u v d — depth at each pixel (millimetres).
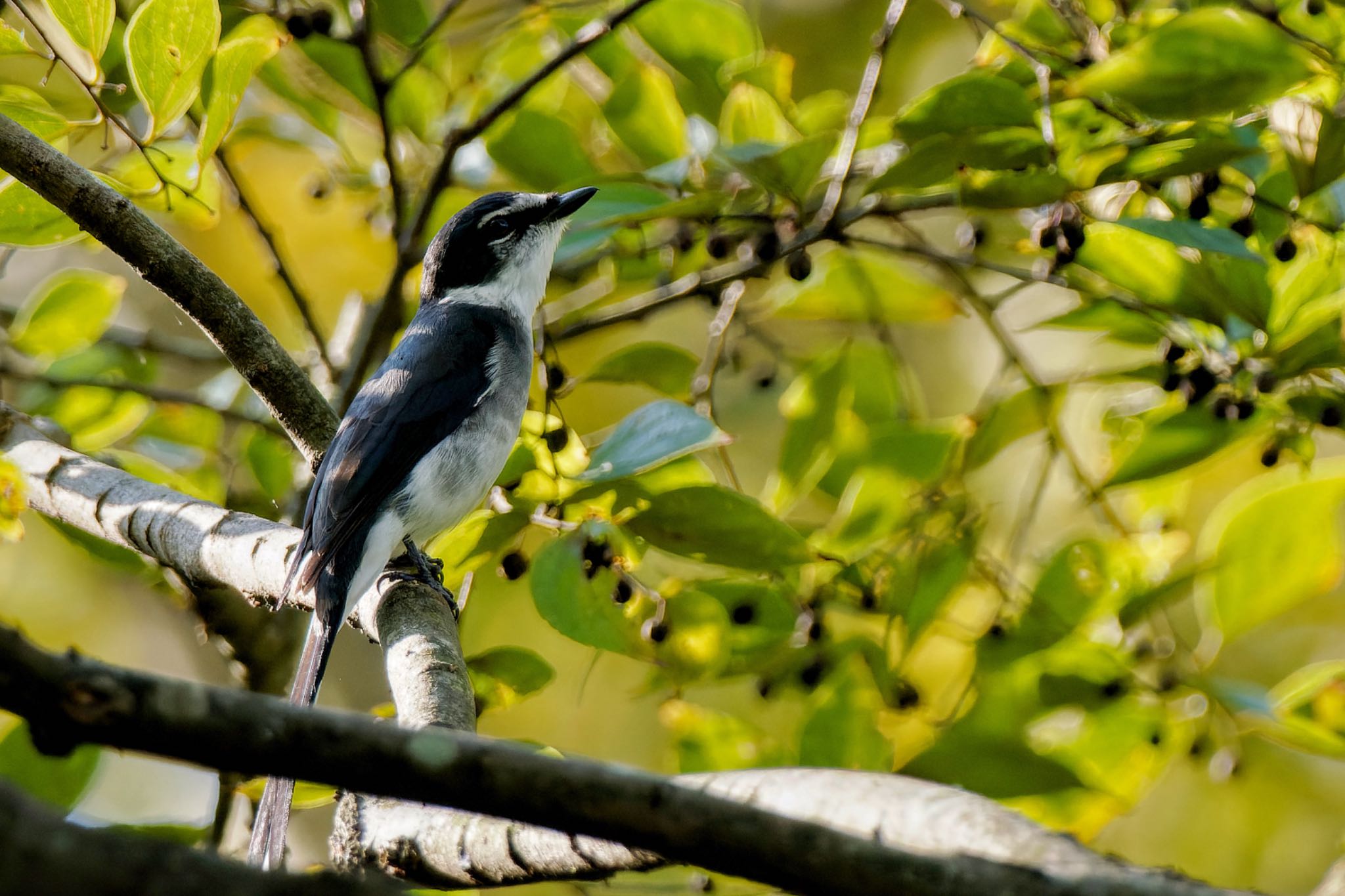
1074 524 13031
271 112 11969
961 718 8875
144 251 7785
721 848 3578
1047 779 8555
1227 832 13078
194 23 7426
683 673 8266
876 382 10594
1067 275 9242
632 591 7898
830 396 10016
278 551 7914
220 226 14820
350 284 14945
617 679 13742
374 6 10602
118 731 3430
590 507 7656
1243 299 7949
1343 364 7969
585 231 9344
